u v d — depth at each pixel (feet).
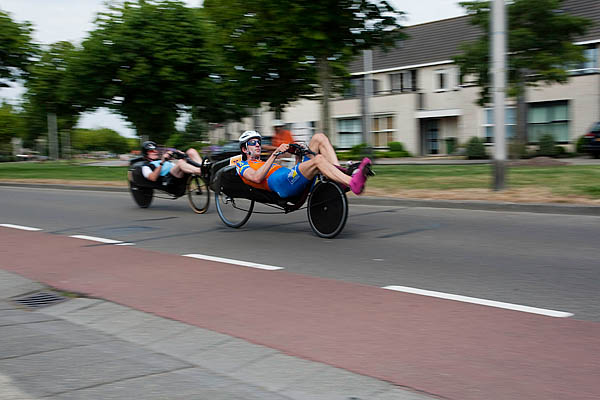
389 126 111.86
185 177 35.99
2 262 21.83
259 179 25.72
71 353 11.76
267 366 11.02
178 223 31.40
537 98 90.68
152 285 17.57
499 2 33.63
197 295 16.24
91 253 23.12
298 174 24.59
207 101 83.51
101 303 15.87
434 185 40.81
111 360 11.34
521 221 27.48
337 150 120.37
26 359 11.35
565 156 83.10
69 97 84.99
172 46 77.51
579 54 63.41
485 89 68.13
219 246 23.95
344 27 47.44
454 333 12.41
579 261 18.98
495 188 35.29
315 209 25.14
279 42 55.31
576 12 88.58
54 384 10.03
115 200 45.73
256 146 26.61
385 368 10.70
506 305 14.33
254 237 25.90
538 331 12.39
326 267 19.33
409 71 110.32
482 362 10.82
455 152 97.55
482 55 65.10
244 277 18.21
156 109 80.33
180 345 12.41
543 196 31.99
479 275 17.56
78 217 35.45
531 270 17.99
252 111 94.89
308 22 45.37
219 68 76.07
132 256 22.26
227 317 14.16
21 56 91.45
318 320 13.65
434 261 19.70
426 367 10.68
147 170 37.09
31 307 15.99
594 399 9.22
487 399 9.35
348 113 117.19
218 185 28.63
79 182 62.34
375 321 13.39
